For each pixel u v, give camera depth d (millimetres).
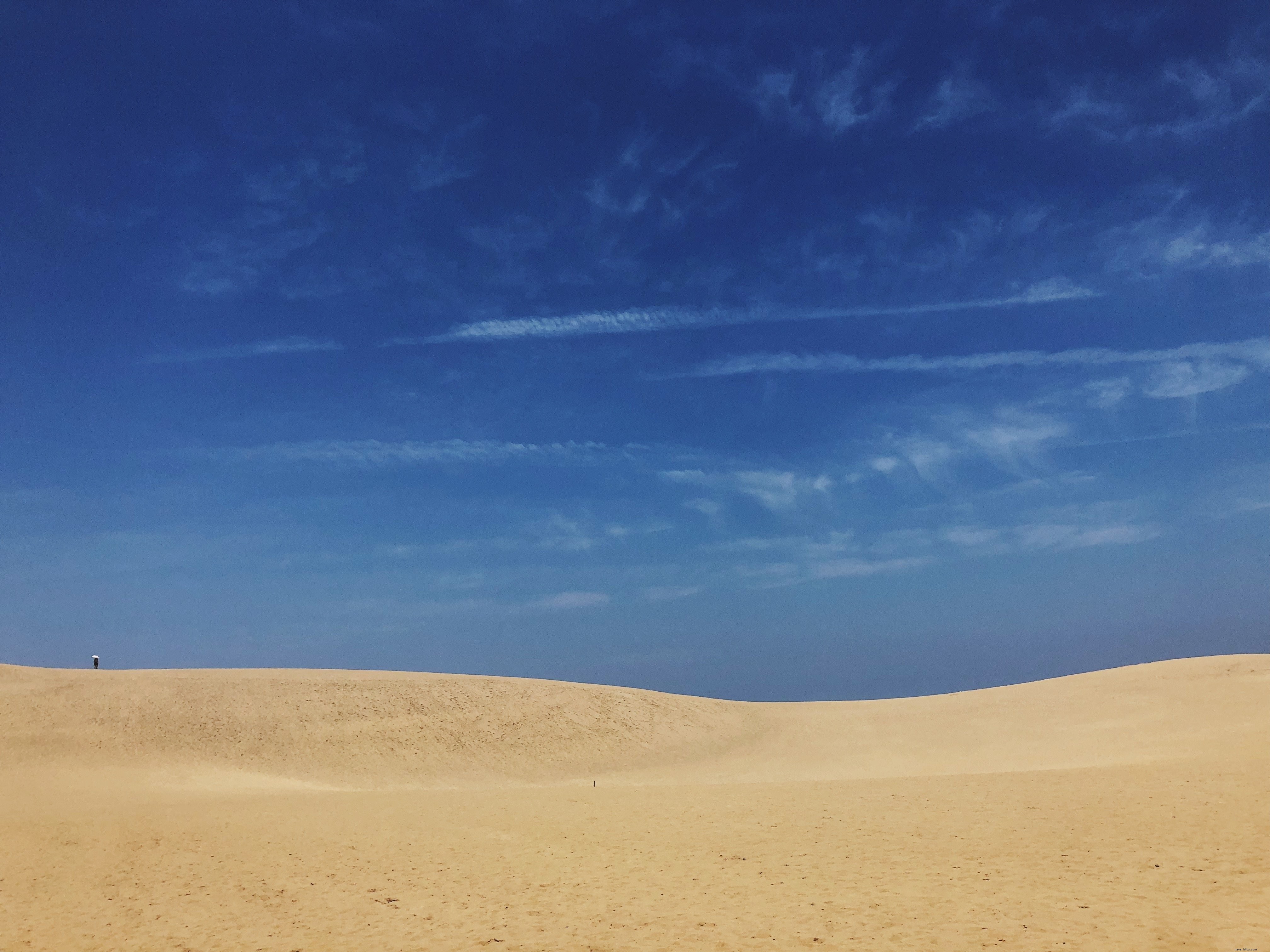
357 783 44000
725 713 62219
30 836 25172
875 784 32375
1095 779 29438
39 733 45719
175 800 32344
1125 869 17844
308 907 18125
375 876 20391
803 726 58969
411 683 59875
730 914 16312
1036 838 21234
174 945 15914
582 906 17375
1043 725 52531
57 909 18500
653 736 55312
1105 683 60125
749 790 32281
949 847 20875
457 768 47781
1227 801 23766
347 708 54125
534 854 22141
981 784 30297
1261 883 16219
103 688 53125
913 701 65375
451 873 20500
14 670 56188
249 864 21781
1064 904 15672
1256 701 49750
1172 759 34844
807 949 14023
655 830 24703
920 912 15727
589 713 58031
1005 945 13625
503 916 16938
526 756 50375
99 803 31859
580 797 31500
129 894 19484
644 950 14461
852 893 17281
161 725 48781
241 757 46062
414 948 15211
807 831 23703
